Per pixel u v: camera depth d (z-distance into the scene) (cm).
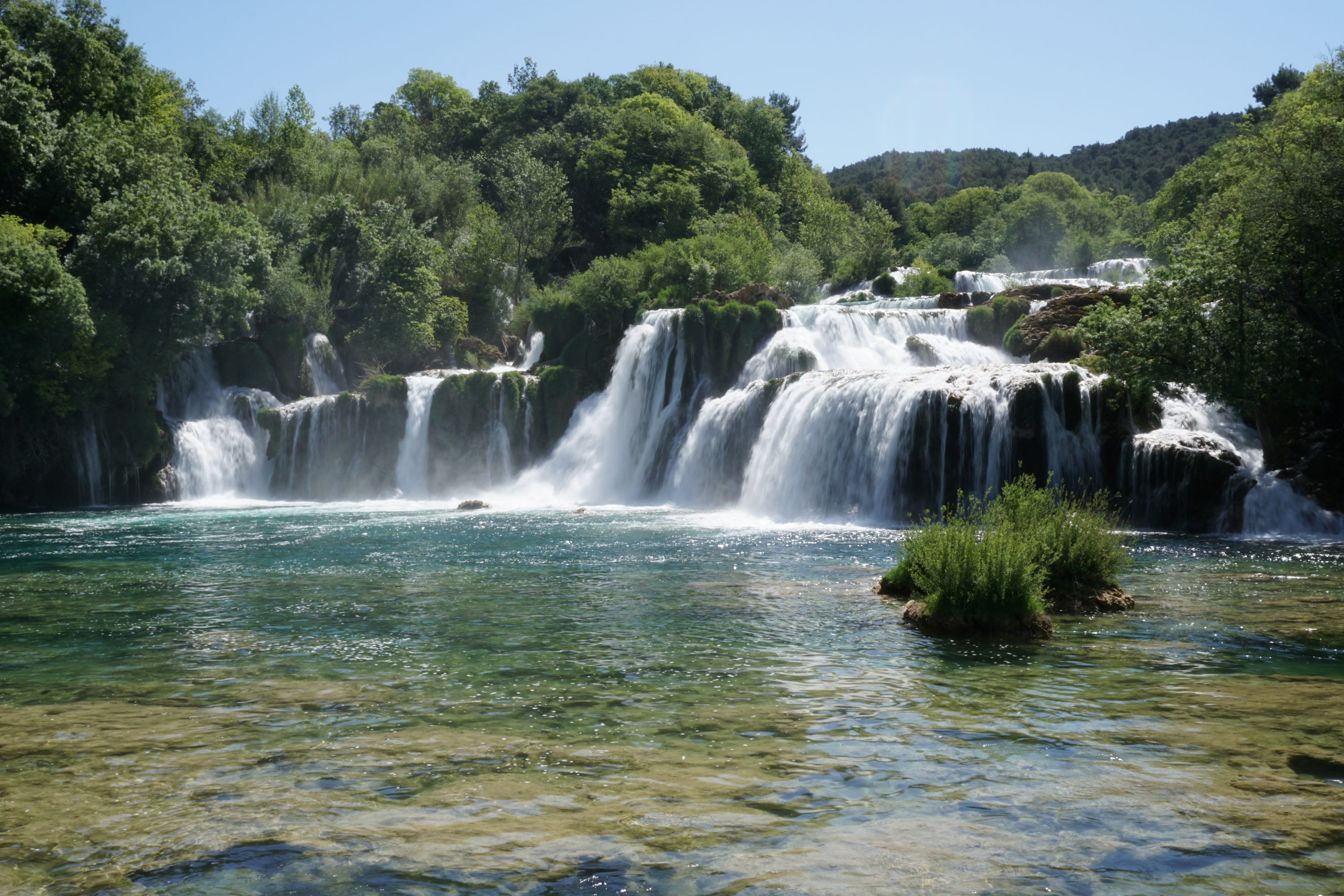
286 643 1187
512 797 623
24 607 1495
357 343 5441
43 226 4147
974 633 1214
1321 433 2853
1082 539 1450
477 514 3475
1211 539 2498
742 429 3709
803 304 6169
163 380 4638
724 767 689
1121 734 766
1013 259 10494
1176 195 6812
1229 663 1042
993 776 663
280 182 6625
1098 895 477
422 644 1170
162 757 716
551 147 9088
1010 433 2884
